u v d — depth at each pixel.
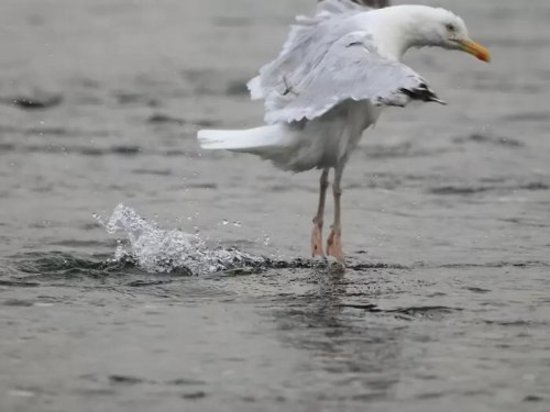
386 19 13.67
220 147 13.00
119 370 10.22
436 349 10.83
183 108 24.34
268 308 12.09
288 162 13.46
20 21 35.81
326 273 13.58
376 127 23.19
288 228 15.73
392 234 15.52
